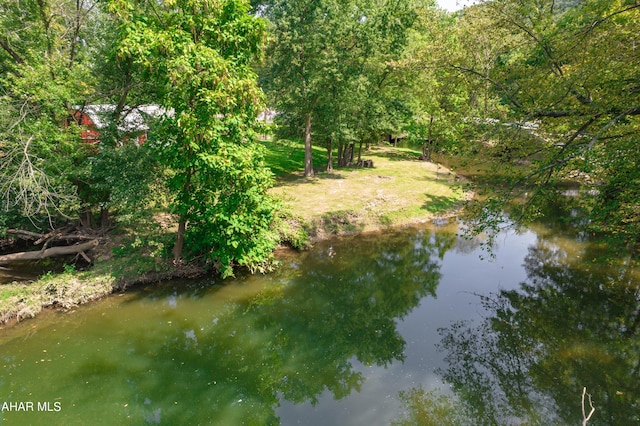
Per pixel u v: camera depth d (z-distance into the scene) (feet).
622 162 26.37
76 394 24.26
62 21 42.34
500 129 31.96
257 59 37.73
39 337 30.01
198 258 41.86
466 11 35.96
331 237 55.36
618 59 26.48
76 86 36.73
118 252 40.93
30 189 32.65
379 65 75.72
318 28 69.62
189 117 30.99
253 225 38.96
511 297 39.60
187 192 37.42
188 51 30.50
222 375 26.91
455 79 38.60
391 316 36.29
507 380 26.68
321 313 36.70
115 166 37.58
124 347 29.48
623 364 28.30
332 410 23.44
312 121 82.53
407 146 147.95
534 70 31.83
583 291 40.19
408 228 60.95
